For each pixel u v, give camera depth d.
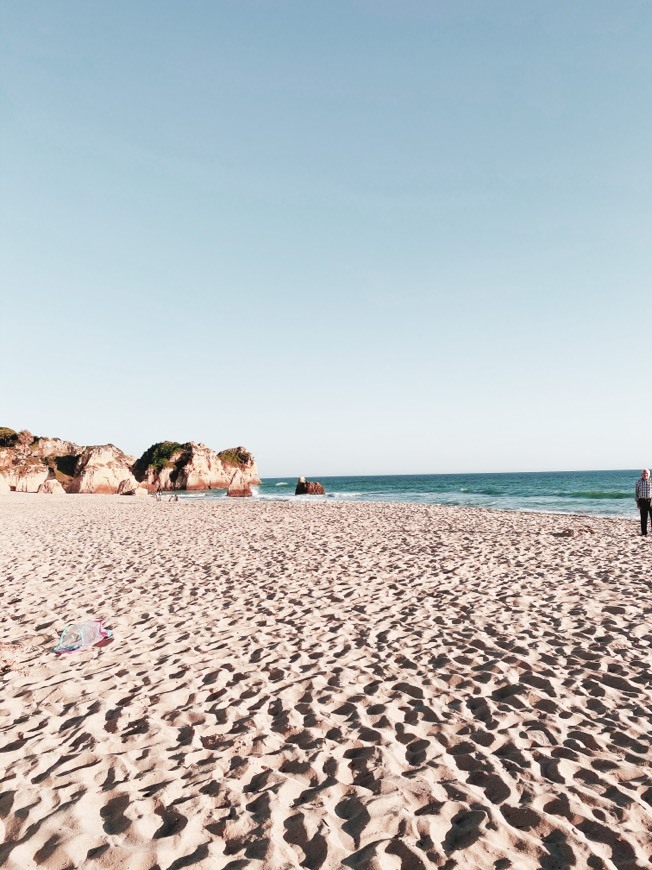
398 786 3.18
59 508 30.58
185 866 2.48
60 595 8.17
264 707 4.38
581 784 3.21
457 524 17.61
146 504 35.12
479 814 2.88
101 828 2.77
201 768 3.39
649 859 2.57
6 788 3.16
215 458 86.25
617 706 4.32
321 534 15.26
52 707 4.38
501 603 7.49
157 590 8.47
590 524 17.48
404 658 5.48
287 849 2.61
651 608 7.11
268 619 6.88
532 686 4.75
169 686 4.81
